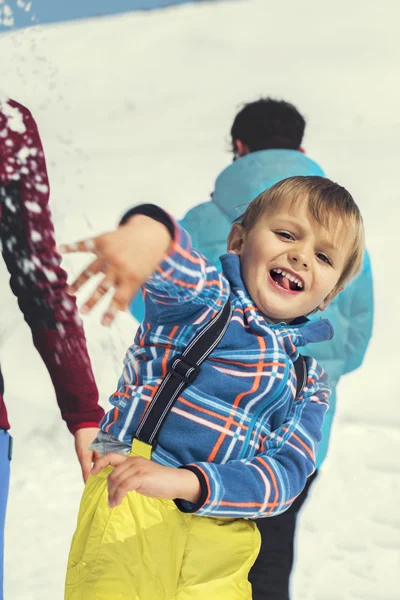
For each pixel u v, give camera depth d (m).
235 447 1.87
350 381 5.02
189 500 1.77
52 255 2.51
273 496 1.84
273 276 2.04
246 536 1.90
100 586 1.78
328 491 4.06
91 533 1.83
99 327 4.89
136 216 1.73
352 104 6.28
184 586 1.82
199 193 6.05
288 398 1.96
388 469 4.28
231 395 1.88
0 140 2.44
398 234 5.64
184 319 1.91
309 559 3.47
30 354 5.15
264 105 2.98
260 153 2.88
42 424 4.73
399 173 5.93
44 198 2.49
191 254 1.81
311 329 2.07
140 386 1.89
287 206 2.06
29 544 3.55
